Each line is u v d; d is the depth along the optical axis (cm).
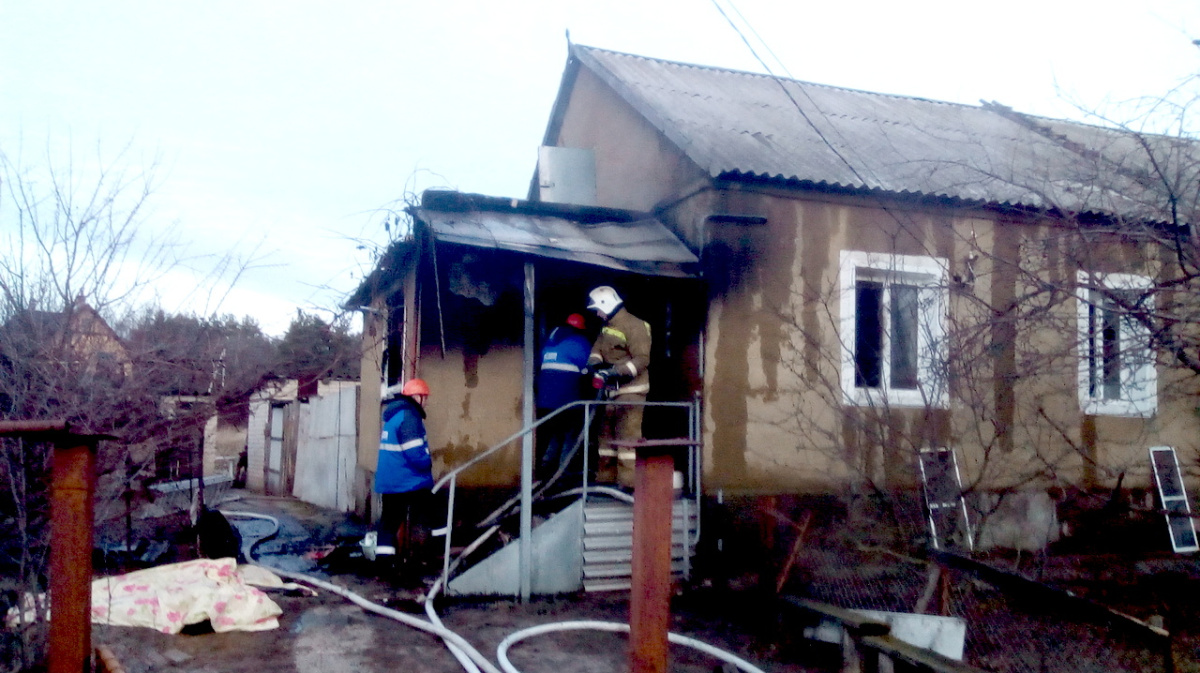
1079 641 552
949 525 722
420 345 752
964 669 441
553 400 749
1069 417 857
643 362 743
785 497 759
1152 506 884
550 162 1043
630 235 807
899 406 796
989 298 823
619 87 968
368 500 1008
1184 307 507
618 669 505
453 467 753
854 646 508
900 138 1005
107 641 502
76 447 319
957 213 830
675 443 287
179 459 739
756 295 773
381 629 564
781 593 605
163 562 671
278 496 1426
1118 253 598
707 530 735
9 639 439
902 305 823
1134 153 673
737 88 1112
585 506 698
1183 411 906
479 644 543
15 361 497
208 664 479
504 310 784
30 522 465
